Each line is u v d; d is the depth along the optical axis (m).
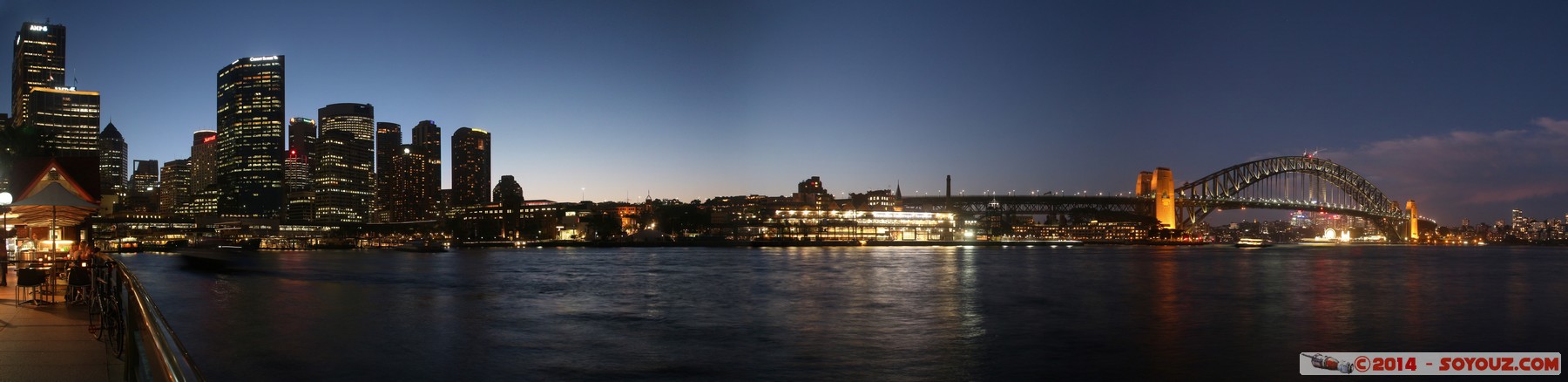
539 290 77.19
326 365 30.83
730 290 76.19
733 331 42.72
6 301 26.27
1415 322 52.22
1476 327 49.91
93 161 33.66
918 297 67.81
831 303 62.09
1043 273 115.06
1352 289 83.81
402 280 94.75
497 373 29.78
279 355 33.12
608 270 121.94
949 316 51.97
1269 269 133.62
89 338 18.27
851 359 33.88
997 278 99.81
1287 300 68.00
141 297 10.10
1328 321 51.72
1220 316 53.66
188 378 5.63
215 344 36.19
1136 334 43.28
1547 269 139.50
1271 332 44.88
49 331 19.33
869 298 66.62
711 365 32.12
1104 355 35.84
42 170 31.62
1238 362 34.81
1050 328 45.47
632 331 42.91
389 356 33.22
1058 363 33.75
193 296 66.62
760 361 33.00
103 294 18.33
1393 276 111.19
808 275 107.25
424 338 39.00
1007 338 41.06
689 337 40.50
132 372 10.57
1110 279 99.75
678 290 76.25
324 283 88.81
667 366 31.70
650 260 174.75
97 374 14.26
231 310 52.56
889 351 36.31
